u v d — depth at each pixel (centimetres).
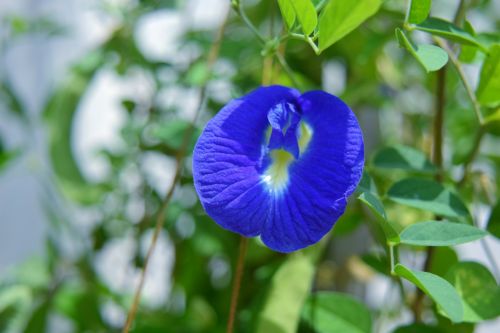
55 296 41
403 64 42
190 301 38
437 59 24
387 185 34
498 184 38
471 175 32
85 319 41
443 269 30
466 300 26
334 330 30
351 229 33
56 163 41
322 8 26
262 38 27
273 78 31
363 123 38
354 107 38
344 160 24
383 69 39
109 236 42
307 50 37
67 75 41
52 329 61
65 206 45
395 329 30
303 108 25
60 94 41
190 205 37
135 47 39
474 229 25
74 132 41
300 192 24
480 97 28
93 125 57
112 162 41
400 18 34
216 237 36
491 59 27
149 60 39
